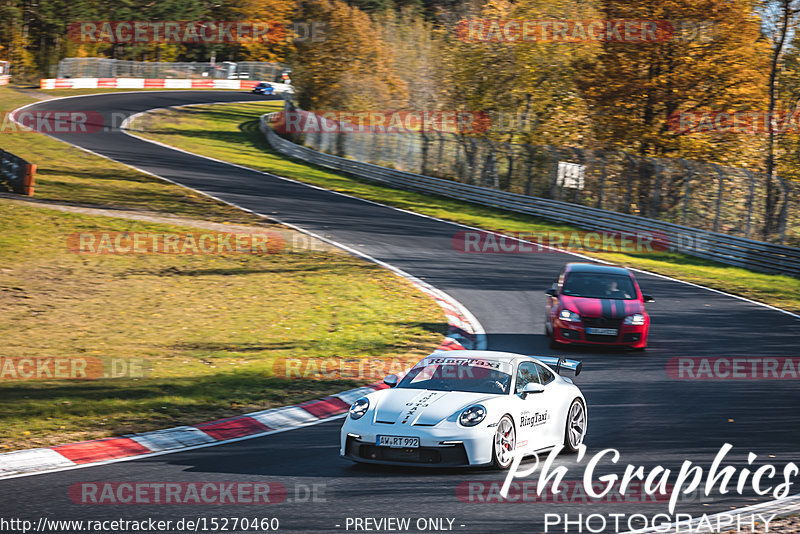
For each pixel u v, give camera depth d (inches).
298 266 3644.2
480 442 1235.2
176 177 5831.7
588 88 6825.8
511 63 7436.0
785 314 3223.4
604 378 2055.9
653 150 6501.0
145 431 1489.9
